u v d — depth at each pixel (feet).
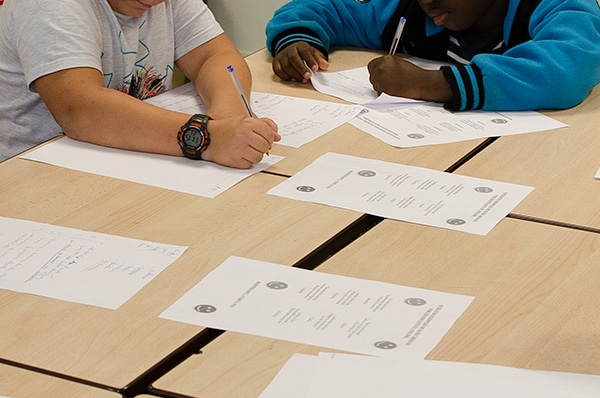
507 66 5.76
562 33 5.96
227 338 3.23
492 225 4.12
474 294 3.53
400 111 5.72
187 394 2.91
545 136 5.29
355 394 2.85
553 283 3.62
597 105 5.86
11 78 5.83
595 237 4.01
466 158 4.97
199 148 4.88
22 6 5.45
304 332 3.26
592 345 3.19
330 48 7.20
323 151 5.05
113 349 3.18
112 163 4.89
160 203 4.39
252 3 11.48
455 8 6.50
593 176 4.68
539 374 3.00
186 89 6.25
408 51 6.99
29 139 5.97
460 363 3.05
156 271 3.72
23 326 3.34
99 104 5.13
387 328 3.28
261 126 4.81
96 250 3.92
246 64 6.24
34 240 4.01
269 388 2.92
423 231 4.06
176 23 6.36
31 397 2.90
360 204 4.34
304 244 3.95
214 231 4.08
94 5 5.63
